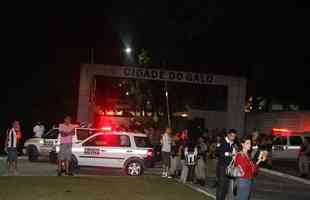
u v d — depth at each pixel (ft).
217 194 44.80
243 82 122.83
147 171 81.97
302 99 172.14
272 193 61.00
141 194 47.96
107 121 161.07
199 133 95.20
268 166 94.22
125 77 118.11
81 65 116.88
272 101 183.73
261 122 149.69
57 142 77.41
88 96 116.16
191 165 63.31
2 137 110.42
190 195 49.80
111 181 56.39
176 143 70.03
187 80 120.37
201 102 187.21
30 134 119.75
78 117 115.65
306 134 113.19
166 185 56.18
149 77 118.73
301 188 68.39
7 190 46.06
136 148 71.41
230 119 122.01
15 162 65.92
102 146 71.05
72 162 67.67
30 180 53.31
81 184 52.08
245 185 37.70
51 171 70.64
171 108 184.34
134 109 205.87
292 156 112.78
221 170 44.50
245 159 37.91
